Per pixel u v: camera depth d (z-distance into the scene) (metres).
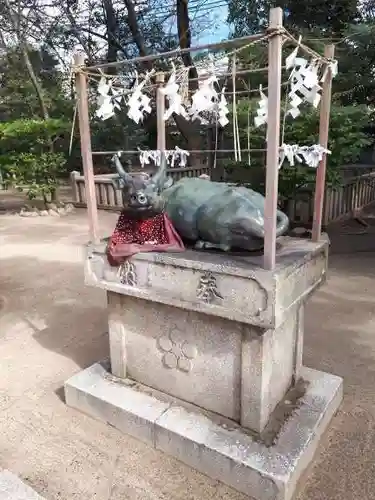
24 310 4.41
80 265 5.97
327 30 9.03
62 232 8.02
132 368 2.69
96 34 13.00
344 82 7.82
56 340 3.73
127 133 12.87
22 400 2.82
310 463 2.22
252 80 5.58
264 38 1.69
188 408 2.42
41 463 2.26
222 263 2.02
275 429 2.24
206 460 2.14
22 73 13.45
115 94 2.32
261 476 1.97
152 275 2.26
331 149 5.91
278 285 1.85
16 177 9.84
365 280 5.16
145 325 2.53
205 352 2.30
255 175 6.45
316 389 2.62
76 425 2.56
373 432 2.47
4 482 1.98
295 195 6.93
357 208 9.23
